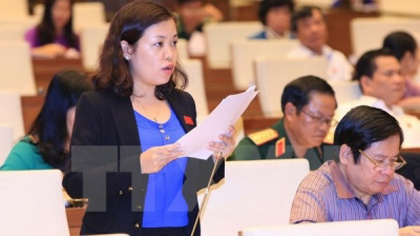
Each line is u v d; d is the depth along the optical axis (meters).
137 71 4.14
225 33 10.72
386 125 4.10
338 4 13.39
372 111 4.15
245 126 6.73
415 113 7.52
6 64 8.56
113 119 4.06
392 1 13.53
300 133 5.59
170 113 4.25
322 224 3.64
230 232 4.95
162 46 4.10
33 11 13.22
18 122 6.70
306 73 8.30
